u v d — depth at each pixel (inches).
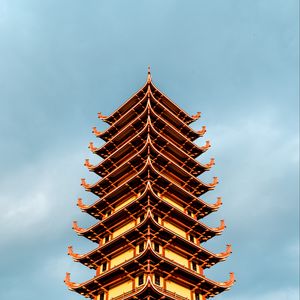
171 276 1718.8
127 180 2025.1
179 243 1852.9
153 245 1768.0
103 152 2493.8
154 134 2188.7
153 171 1941.4
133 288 1662.2
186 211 2127.2
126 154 2297.0
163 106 2415.1
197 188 2288.4
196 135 2571.4
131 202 1871.3
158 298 1571.1
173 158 2316.7
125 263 1672.0
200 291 1836.9
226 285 1859.0
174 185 2020.2
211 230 2052.2
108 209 2146.9
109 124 2662.4
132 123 2325.3
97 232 2054.6
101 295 1824.6
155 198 1846.7
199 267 1932.8
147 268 1620.3
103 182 2239.2
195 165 2377.0
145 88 2485.2
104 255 1897.1
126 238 1804.9
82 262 1975.9
